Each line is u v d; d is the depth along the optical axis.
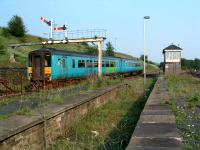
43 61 26.17
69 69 29.17
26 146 8.93
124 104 20.20
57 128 11.46
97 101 18.16
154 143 8.03
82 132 12.25
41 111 11.34
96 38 29.78
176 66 56.53
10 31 70.19
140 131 9.50
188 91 26.02
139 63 61.88
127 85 30.73
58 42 29.47
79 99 15.23
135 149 7.43
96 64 36.34
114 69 43.25
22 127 8.65
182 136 9.99
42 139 10.05
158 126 10.30
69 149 9.77
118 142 10.29
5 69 26.06
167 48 56.59
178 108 14.98
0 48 47.16
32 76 26.27
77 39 29.58
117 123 13.99
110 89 22.33
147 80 45.12
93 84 24.97
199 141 9.33
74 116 13.61
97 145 10.13
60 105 12.97
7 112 12.34
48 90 21.25
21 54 51.06
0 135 7.67
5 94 19.67
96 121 14.44
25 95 18.70
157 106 15.36
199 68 94.56
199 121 12.69
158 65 128.88
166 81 37.72
